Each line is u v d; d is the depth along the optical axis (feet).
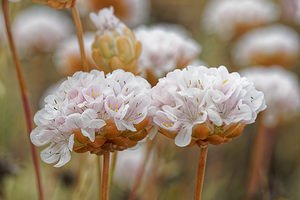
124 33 0.64
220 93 0.53
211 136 0.55
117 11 1.07
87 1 1.01
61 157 0.53
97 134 0.54
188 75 0.54
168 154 0.93
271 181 1.08
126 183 1.11
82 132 0.52
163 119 0.54
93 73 0.54
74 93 0.53
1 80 1.01
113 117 0.53
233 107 0.54
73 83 0.54
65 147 0.54
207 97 0.53
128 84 0.54
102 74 0.54
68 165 1.12
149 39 0.75
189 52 0.75
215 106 0.54
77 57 1.15
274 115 1.16
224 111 0.54
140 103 0.54
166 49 0.73
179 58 0.74
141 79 0.55
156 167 0.90
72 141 0.52
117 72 0.54
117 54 0.64
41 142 0.54
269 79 1.18
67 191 1.07
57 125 0.53
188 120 0.54
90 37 1.10
